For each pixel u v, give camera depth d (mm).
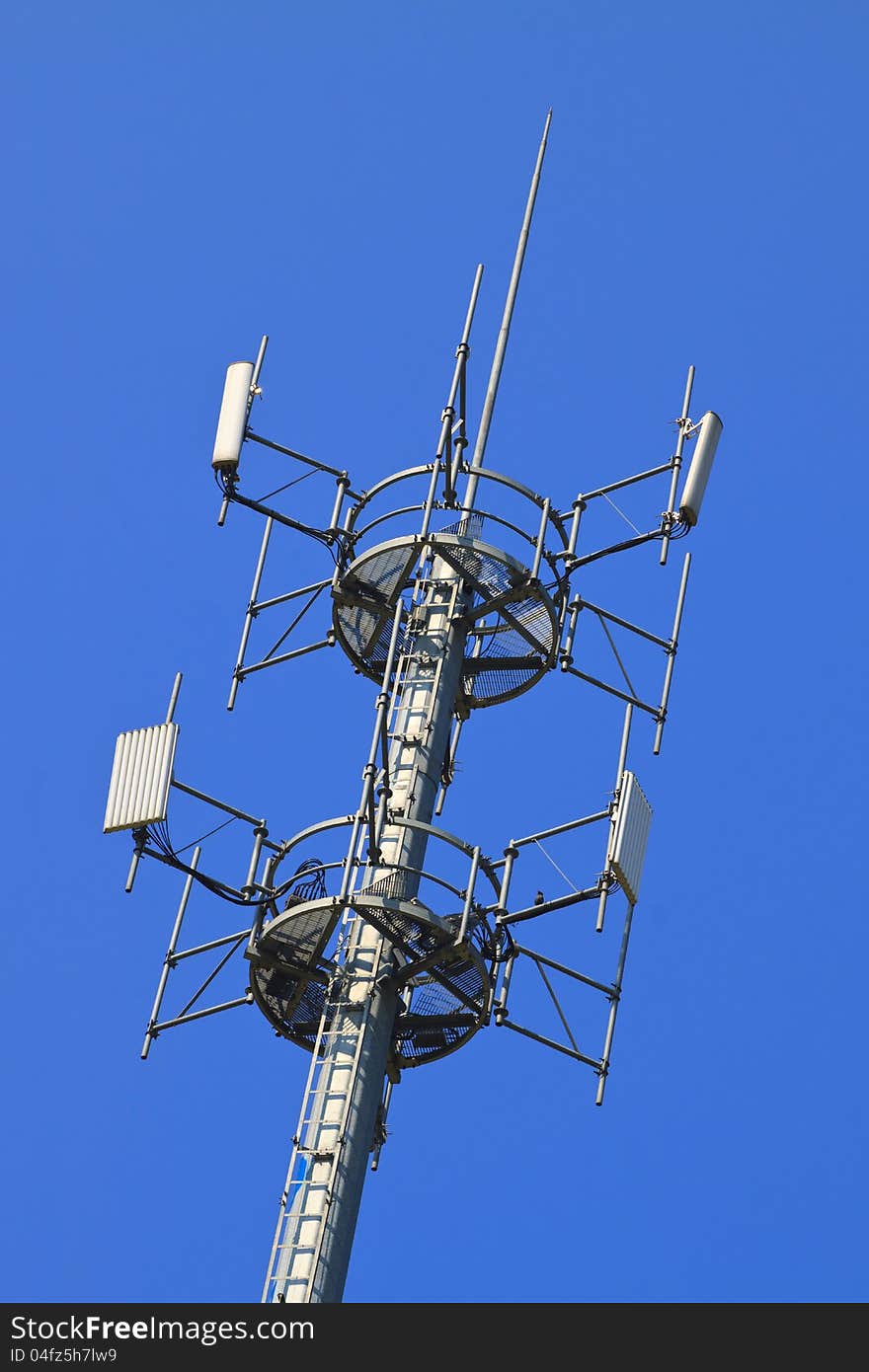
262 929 38062
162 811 38344
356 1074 35781
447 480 40750
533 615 40500
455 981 37125
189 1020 38594
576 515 41625
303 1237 34438
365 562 40219
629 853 39344
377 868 37375
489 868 38125
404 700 39312
